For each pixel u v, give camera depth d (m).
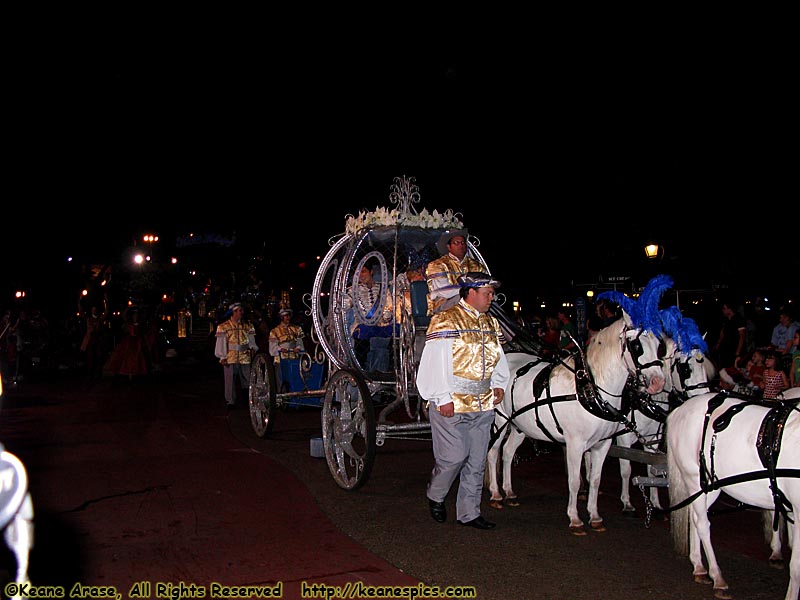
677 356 6.57
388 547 6.43
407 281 8.65
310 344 17.12
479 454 6.99
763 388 9.64
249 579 5.69
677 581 5.62
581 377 6.74
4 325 20.28
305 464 9.70
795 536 4.79
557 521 7.25
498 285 6.98
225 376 14.79
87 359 23.08
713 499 5.54
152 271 42.81
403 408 13.82
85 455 10.27
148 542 6.54
